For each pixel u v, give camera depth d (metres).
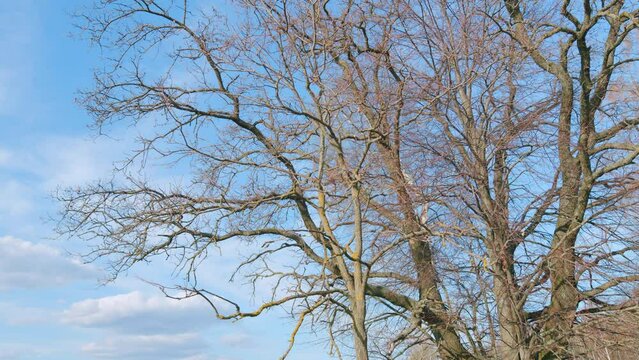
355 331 13.89
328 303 14.23
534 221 15.34
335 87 17.14
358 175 14.41
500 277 14.17
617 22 16.78
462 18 15.62
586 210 16.31
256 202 15.80
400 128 15.27
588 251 15.07
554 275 15.09
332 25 15.79
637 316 14.38
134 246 15.55
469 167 15.05
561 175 16.23
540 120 15.61
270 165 15.86
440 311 15.71
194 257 15.40
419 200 14.93
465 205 14.91
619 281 14.83
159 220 15.43
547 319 14.92
